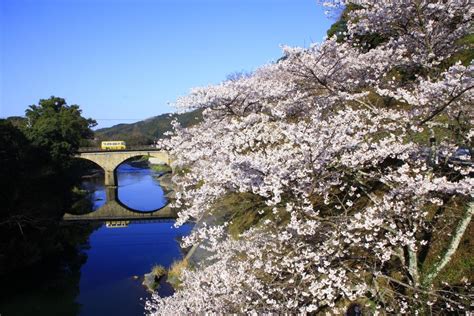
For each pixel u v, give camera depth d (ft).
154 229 92.68
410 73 33.91
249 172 21.63
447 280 24.09
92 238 85.92
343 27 52.49
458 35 27.99
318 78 29.07
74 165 162.91
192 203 31.99
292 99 29.25
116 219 103.35
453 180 25.72
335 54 28.68
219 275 27.81
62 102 211.20
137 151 169.17
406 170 21.47
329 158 21.59
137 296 54.75
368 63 29.43
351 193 25.94
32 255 68.08
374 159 24.93
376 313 21.33
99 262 70.28
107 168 168.35
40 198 102.32
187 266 53.31
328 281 21.83
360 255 25.61
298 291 23.67
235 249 32.81
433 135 24.22
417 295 21.15
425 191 19.93
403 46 28.35
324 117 29.37
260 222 39.52
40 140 129.29
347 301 26.08
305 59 28.09
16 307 53.21
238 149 25.82
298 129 21.85
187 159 32.71
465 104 23.30
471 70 18.83
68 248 78.79
